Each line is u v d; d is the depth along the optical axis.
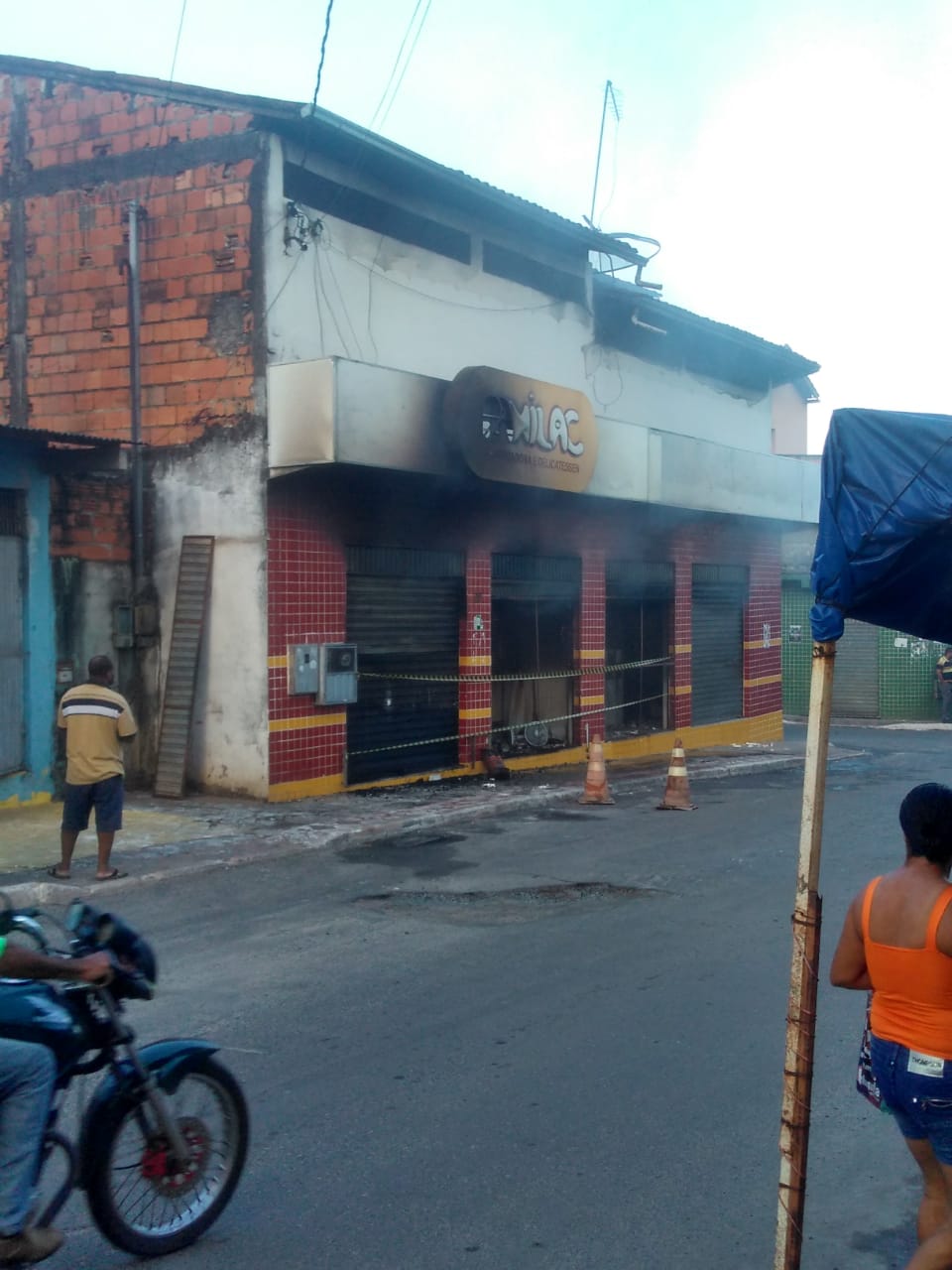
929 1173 3.78
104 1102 4.17
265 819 12.50
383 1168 4.92
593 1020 6.69
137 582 13.94
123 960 4.14
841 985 3.91
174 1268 4.20
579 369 18.59
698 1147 5.11
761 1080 5.84
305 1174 4.88
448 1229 4.44
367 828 12.11
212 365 13.66
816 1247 4.36
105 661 9.83
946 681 28.72
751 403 23.61
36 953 3.79
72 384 14.57
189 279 13.80
